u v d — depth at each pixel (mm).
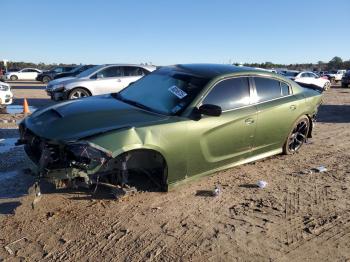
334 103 18109
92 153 4246
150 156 4852
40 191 5027
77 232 4148
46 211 4555
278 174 6176
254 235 4242
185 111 5125
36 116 5121
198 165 5262
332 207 5035
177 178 5102
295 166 6613
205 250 3916
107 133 4398
